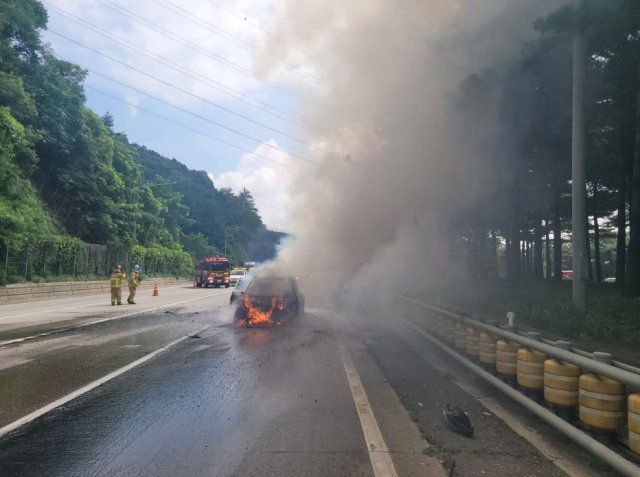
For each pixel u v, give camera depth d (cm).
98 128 4481
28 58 3566
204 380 666
